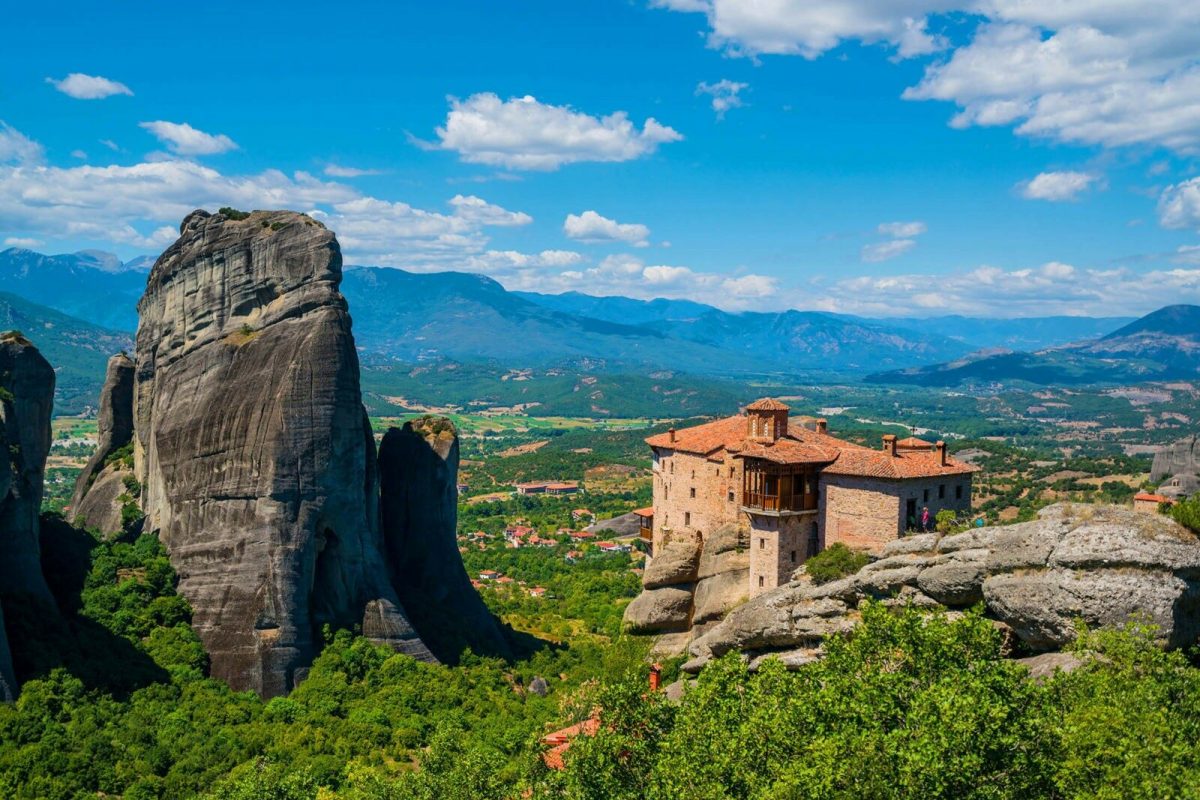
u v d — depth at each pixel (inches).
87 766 2669.8
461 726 3142.2
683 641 3189.0
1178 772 1315.2
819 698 1647.4
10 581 3174.2
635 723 1996.8
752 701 1865.2
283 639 3420.3
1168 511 2071.9
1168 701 1537.9
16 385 3400.6
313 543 3548.2
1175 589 1850.4
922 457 2728.8
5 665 2829.7
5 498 3189.0
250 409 3567.9
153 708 3063.5
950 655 1702.8
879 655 1798.7
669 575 3260.3
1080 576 1924.2
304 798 2411.4
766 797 1428.4
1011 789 1446.9
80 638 3225.9
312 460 3535.9
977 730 1429.6
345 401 3622.0
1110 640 1680.6
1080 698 1577.3
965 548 2182.6
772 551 2812.5
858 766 1430.9
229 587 3479.3
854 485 2719.0
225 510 3555.6
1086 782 1397.6
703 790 1590.8
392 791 2325.3
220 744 2930.6
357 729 3080.7
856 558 2596.0
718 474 3223.4
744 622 2573.8
